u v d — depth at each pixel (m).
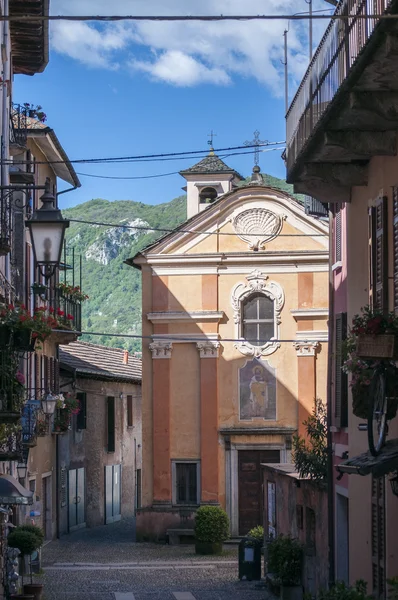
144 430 37.47
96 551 34.97
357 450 17.02
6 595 22.27
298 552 22.86
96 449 44.69
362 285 16.20
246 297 37.50
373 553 15.23
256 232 37.72
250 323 37.53
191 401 37.34
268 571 25.95
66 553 34.22
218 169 42.00
